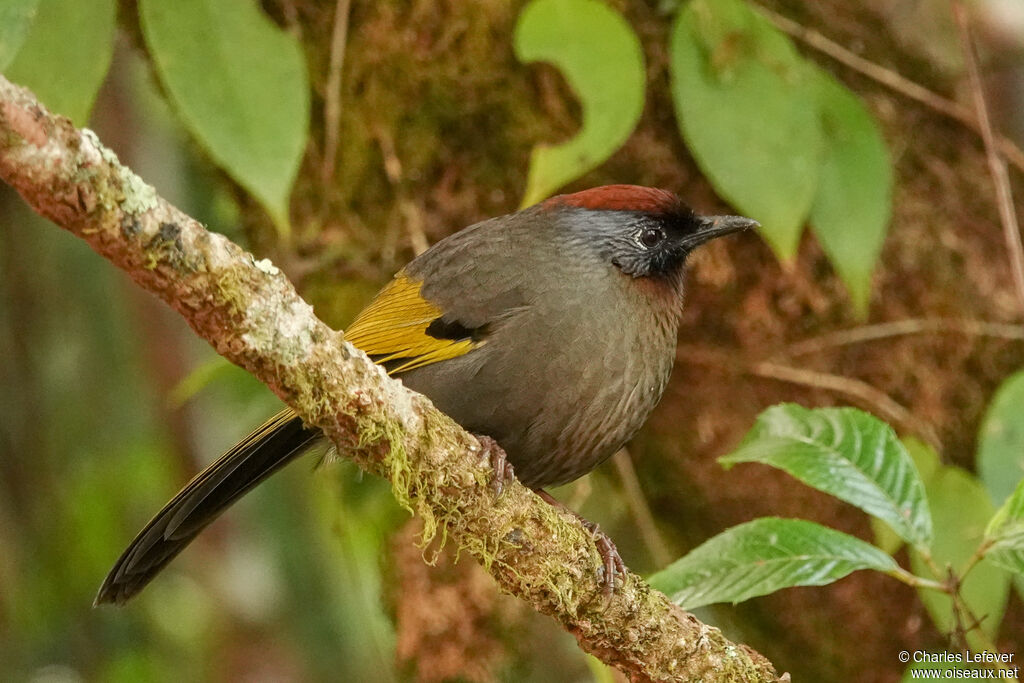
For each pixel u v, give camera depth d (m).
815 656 11.27
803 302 11.16
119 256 5.45
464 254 8.65
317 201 10.74
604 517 11.76
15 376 12.28
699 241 9.08
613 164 10.98
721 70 9.53
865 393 11.08
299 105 8.18
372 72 10.61
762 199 9.43
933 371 11.20
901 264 11.24
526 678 11.54
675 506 11.30
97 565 12.68
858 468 7.43
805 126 9.57
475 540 6.84
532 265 8.48
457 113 10.71
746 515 11.20
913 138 11.48
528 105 10.77
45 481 12.47
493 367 8.27
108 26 8.22
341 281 10.84
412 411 6.49
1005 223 10.98
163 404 13.05
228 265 5.70
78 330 12.27
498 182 10.80
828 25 11.40
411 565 10.96
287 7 10.45
